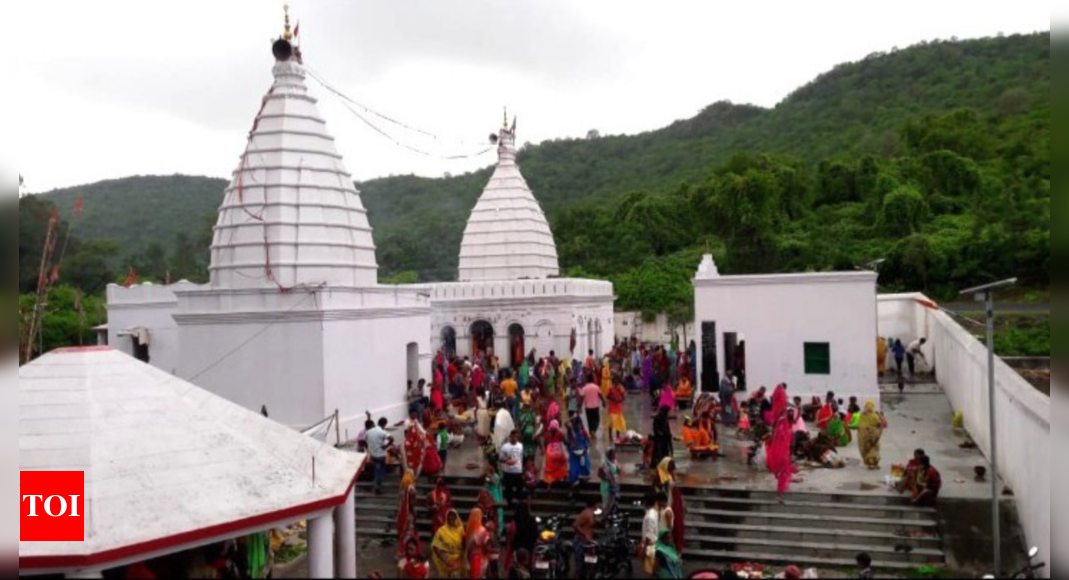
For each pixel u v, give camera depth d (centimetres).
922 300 3125
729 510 1559
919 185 5453
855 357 2312
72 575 895
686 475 1723
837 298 2327
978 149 5803
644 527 1302
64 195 10956
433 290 3553
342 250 2405
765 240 5116
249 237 2325
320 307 2188
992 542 1366
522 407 1983
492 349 3519
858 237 5153
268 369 2223
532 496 1684
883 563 1359
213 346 2272
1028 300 3859
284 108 2425
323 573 1122
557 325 3444
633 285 4891
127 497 965
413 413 1959
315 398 2183
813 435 2038
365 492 1777
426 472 1778
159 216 10325
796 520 1500
